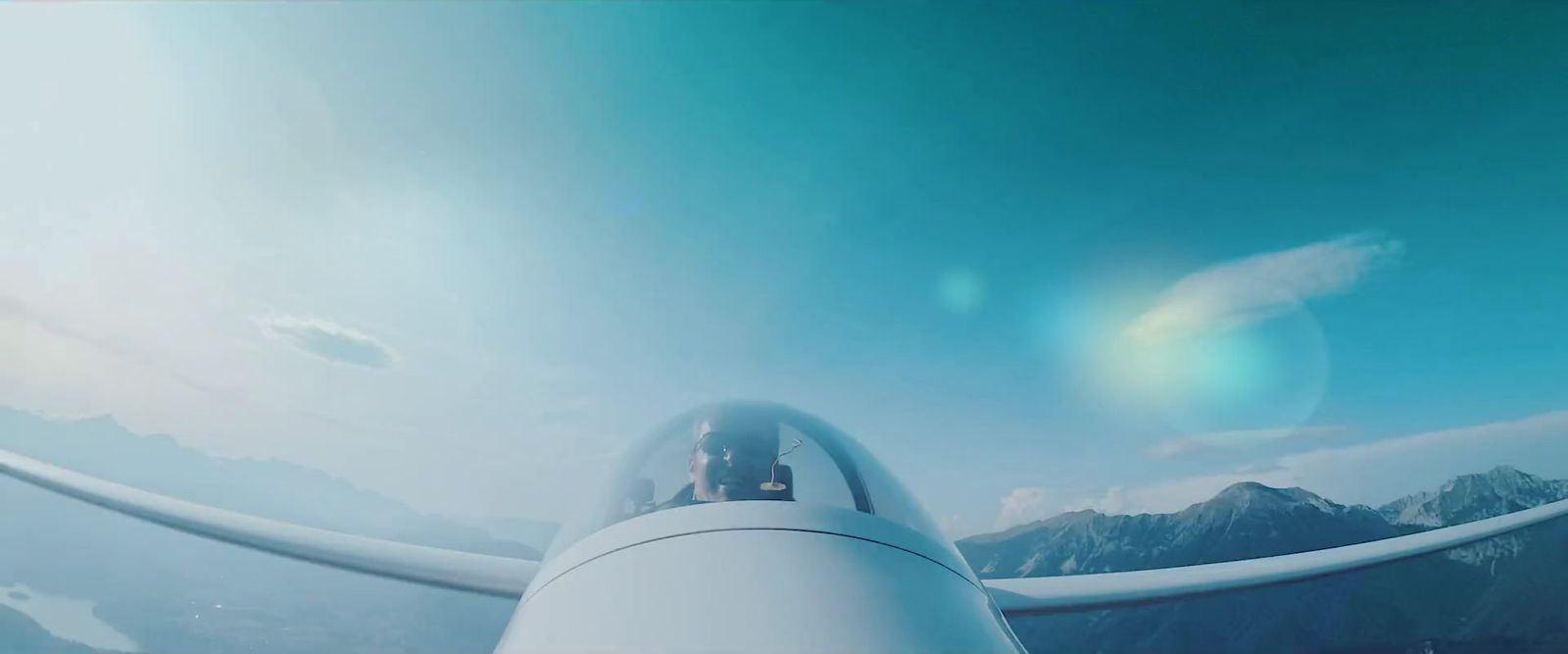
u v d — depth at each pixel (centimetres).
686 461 561
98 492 1218
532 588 429
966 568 455
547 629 335
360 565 965
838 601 328
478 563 1003
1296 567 1127
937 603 362
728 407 639
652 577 355
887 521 466
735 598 324
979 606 392
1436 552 1194
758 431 569
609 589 353
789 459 533
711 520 419
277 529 1091
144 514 1123
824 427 623
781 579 342
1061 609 962
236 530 1068
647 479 547
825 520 431
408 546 1063
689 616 312
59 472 1320
